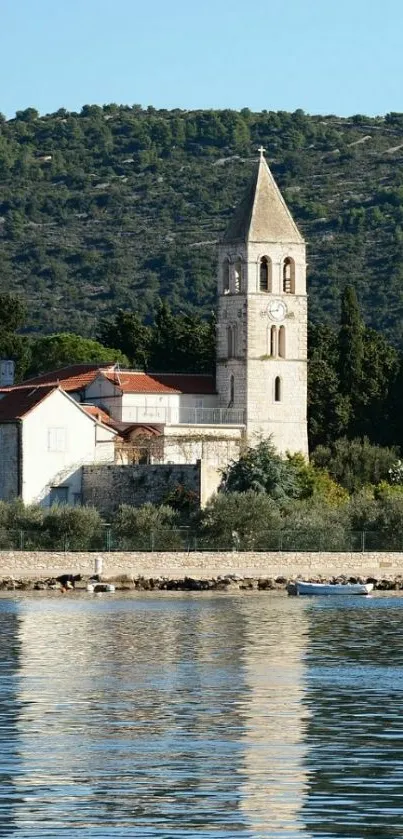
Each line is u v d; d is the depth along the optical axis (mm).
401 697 182125
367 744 154250
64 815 128000
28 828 124625
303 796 134000
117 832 123625
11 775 140625
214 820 126750
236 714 170375
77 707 173875
